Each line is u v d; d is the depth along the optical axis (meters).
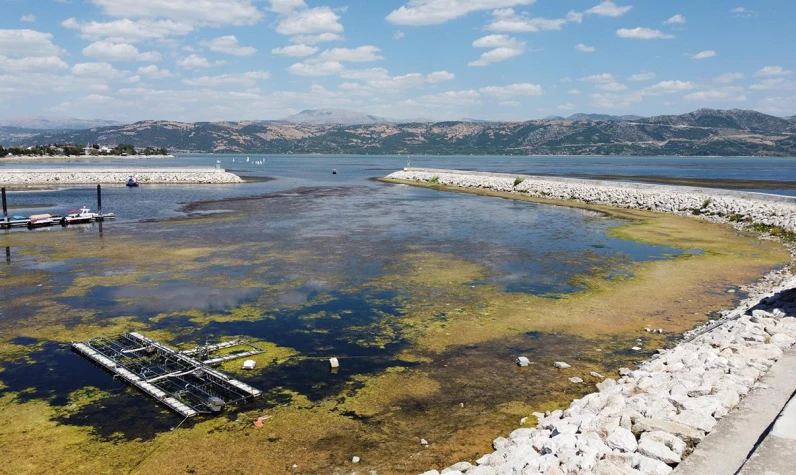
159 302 21.59
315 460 10.72
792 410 8.51
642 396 10.78
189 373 14.79
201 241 34.97
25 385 14.30
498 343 17.14
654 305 21.06
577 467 8.26
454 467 9.95
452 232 38.78
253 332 18.25
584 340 17.39
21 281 24.80
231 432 11.85
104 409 12.98
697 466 7.68
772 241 34.91
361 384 14.25
